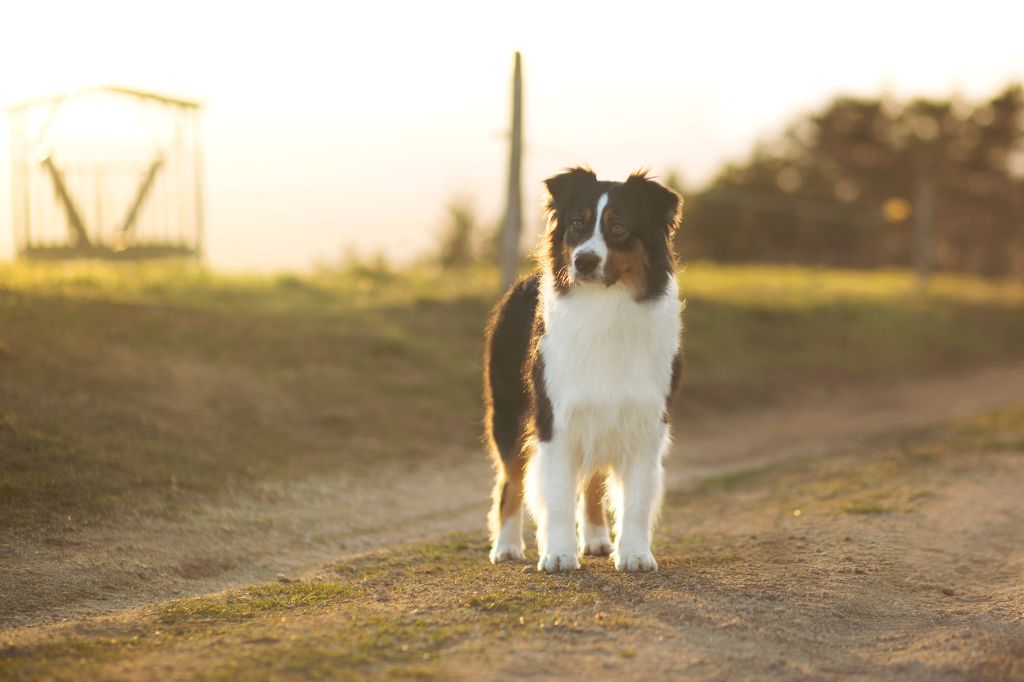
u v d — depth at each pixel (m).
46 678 3.99
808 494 8.59
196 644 4.43
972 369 20.17
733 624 4.77
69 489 7.21
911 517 7.35
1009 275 49.12
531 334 6.03
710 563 5.96
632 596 5.11
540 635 4.47
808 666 4.33
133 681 3.94
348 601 5.21
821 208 46.16
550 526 5.71
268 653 4.24
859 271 37.81
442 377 12.43
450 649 4.29
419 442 10.36
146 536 6.68
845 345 19.55
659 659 4.24
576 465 5.73
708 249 43.16
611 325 5.52
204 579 6.09
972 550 6.55
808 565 5.94
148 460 8.12
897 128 52.69
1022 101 51.97
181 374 10.32
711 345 17.27
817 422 13.67
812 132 52.44
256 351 11.63
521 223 14.70
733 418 13.91
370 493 8.55
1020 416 13.11
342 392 11.11
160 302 12.77
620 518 5.80
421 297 15.75
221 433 9.23
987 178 51.81
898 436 12.06
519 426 6.23
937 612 5.25
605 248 5.40
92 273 14.00
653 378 5.62
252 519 7.38
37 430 8.02
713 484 9.45
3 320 10.33
